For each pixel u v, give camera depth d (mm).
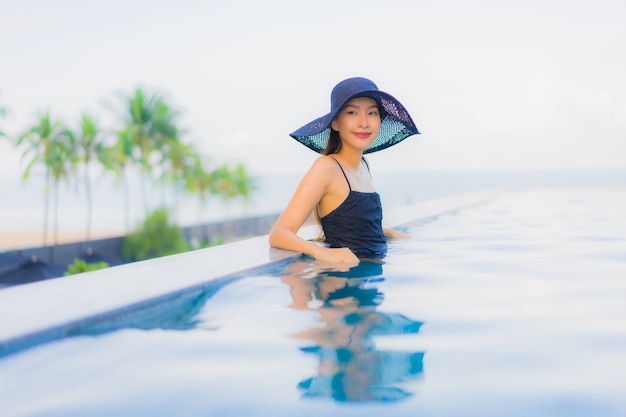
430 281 2264
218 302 1941
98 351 1421
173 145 40562
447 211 5500
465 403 1046
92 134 38594
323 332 1550
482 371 1215
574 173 155125
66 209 87562
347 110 3078
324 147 3449
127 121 39781
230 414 1027
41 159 37719
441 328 1562
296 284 2227
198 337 1531
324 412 1018
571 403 1041
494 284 2188
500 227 4344
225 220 37188
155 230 33656
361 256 2939
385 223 4277
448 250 3146
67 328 1554
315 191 3023
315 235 3568
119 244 32469
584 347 1376
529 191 9891
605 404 1036
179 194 47469
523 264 2648
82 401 1110
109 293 1876
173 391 1146
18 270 25547
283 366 1277
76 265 24906
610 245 3283
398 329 1562
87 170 38969
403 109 3164
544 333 1499
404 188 143375
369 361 1297
